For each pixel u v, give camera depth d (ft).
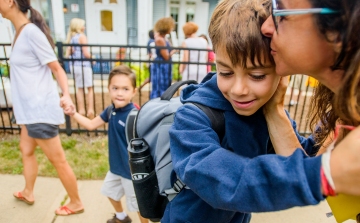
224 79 2.67
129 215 8.02
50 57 6.54
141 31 35.68
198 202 3.19
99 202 8.52
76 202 7.89
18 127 13.42
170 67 15.26
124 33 39.70
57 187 9.09
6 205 8.18
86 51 17.30
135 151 3.71
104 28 39.34
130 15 39.47
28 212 7.96
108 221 7.57
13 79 6.61
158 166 3.57
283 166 1.93
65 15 38.45
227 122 2.91
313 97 3.19
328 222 7.85
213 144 2.47
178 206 3.34
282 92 2.90
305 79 18.10
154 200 3.84
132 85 6.72
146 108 3.96
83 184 9.37
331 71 1.96
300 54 1.93
